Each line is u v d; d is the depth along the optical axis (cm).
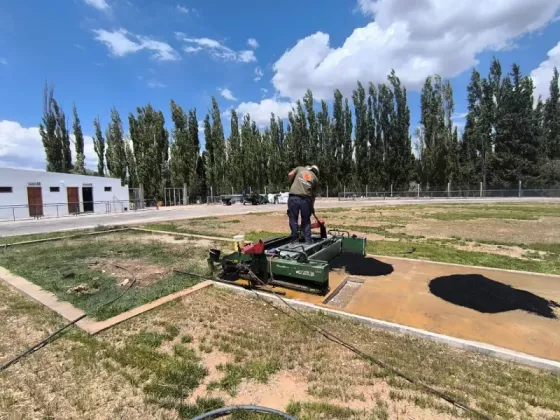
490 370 334
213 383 311
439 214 2020
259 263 591
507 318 456
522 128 4269
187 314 471
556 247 962
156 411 273
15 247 995
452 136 4456
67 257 841
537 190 4084
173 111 4034
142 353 362
